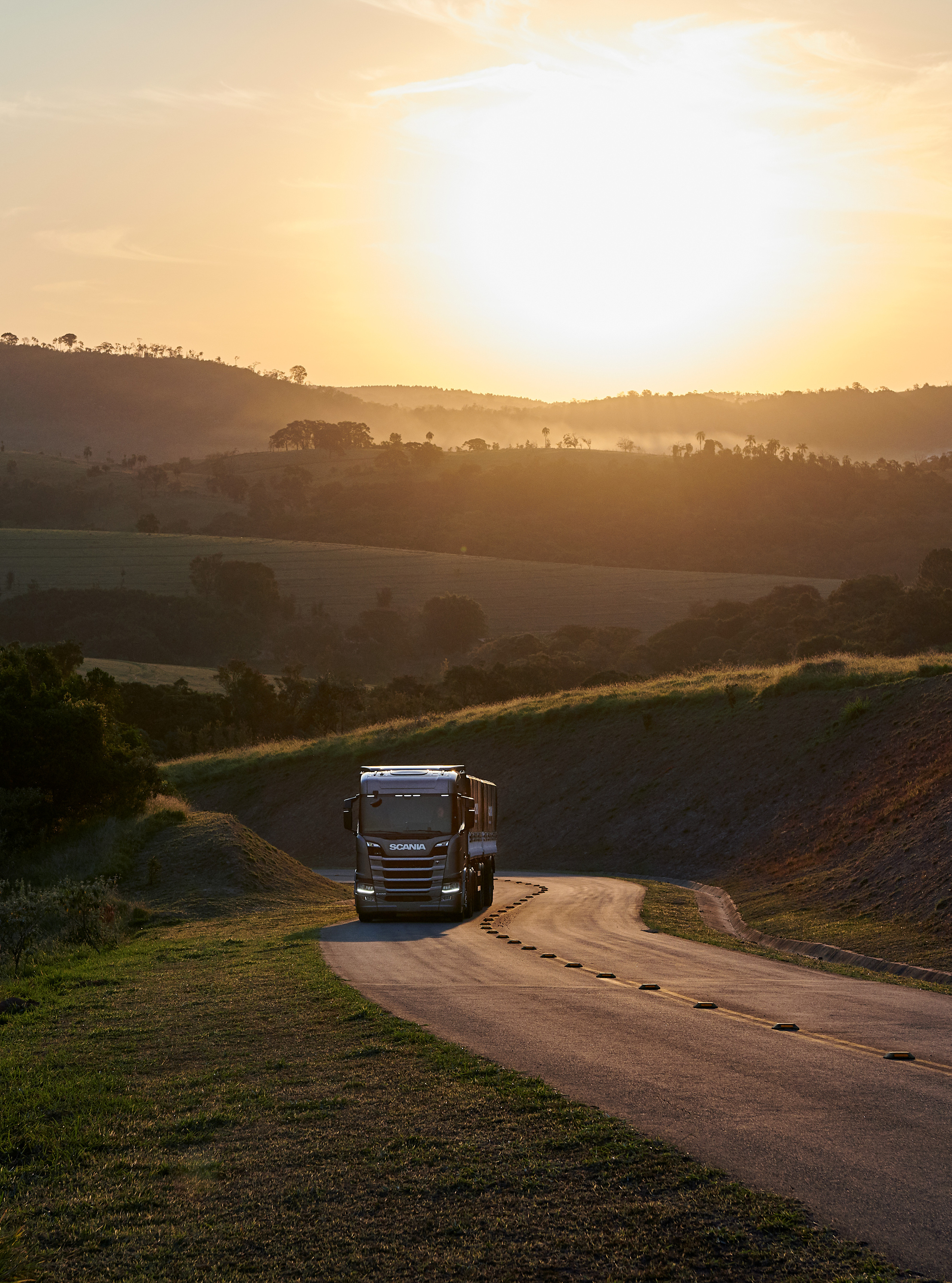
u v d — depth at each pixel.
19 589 184.75
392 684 108.31
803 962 18.45
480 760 60.94
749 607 146.00
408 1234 6.17
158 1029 12.57
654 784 49.19
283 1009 13.59
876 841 28.94
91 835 38.91
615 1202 6.51
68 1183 7.18
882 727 39.56
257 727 97.88
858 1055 10.52
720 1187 6.69
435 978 16.16
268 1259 5.89
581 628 159.00
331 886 37.09
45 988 16.50
